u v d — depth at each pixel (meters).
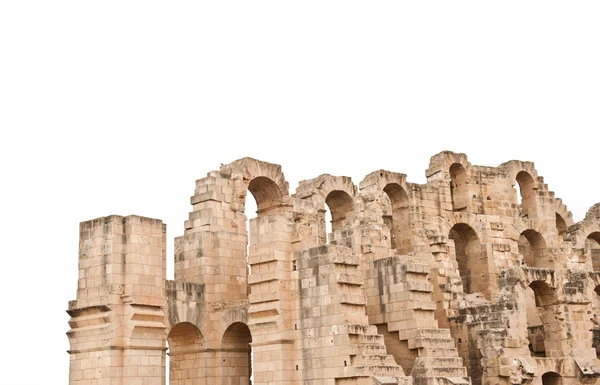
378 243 65.50
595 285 71.75
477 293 74.12
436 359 57.34
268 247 57.25
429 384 55.56
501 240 78.06
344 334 53.25
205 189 65.12
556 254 80.38
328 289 54.72
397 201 75.81
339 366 53.12
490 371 63.22
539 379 64.25
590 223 85.38
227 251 63.94
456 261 74.19
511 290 65.81
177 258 64.56
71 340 56.69
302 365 55.28
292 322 56.38
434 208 75.94
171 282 59.38
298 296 56.41
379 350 54.59
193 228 65.00
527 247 87.19
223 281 62.94
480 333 64.62
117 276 55.56
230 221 65.75
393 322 60.00
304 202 71.62
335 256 55.09
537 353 73.50
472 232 77.38
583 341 69.25
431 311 60.34
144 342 55.75
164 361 56.81
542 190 82.75
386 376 53.38
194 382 61.22
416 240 72.94
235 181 66.69
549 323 69.56
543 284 69.25
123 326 55.12
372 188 72.69
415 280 60.19
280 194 69.62
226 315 61.19
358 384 52.34
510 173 80.94
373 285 61.78
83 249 57.38
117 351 54.50
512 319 64.38
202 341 61.12
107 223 56.38
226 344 61.72
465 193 78.31
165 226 60.97
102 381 54.16
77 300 56.53
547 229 81.88
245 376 62.47
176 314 59.19
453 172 79.75
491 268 75.50
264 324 56.66
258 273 57.72
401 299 59.75
